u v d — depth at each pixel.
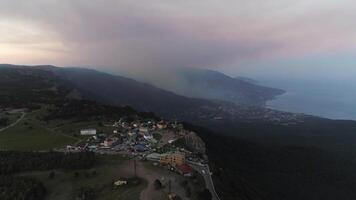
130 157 188.38
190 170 170.25
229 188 170.25
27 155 181.25
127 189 147.75
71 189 154.62
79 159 175.38
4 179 157.25
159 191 143.75
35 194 148.25
